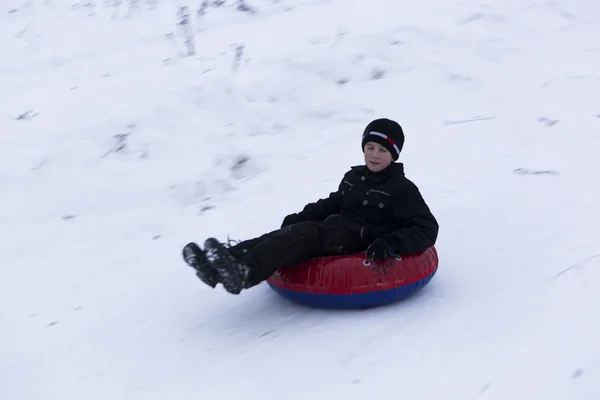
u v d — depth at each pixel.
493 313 3.53
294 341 3.45
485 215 4.89
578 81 7.23
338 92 7.24
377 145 3.79
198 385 3.13
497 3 9.06
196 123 6.67
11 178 5.87
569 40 8.28
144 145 6.34
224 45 8.54
